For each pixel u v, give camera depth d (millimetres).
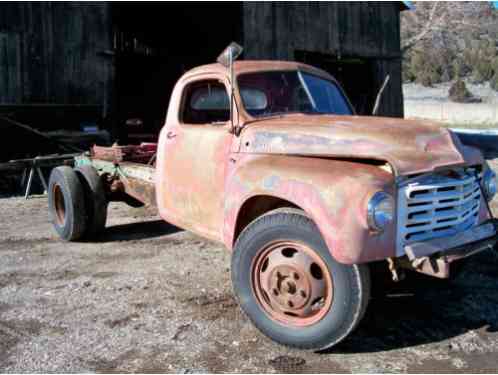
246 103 4398
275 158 3848
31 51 12828
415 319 4059
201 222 4602
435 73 79875
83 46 13578
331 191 3301
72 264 5590
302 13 17625
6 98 12562
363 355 3504
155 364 3406
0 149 12516
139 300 4504
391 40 20750
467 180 3705
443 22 37531
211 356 3502
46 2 12977
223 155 4320
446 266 3338
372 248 3238
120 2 17484
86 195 6477
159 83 21938
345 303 3311
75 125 13508
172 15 19062
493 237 3832
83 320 4102
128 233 6996
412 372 3270
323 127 3848
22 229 7348
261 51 16641
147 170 5879
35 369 3354
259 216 3781
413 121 4141
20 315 4219
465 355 3480
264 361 3426
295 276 3506
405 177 3379
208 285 4848
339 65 20594
